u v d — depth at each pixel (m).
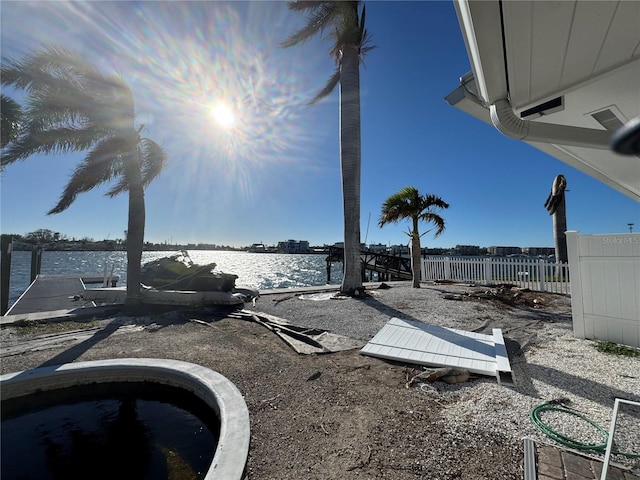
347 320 6.06
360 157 9.23
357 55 9.12
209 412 3.03
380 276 20.06
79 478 2.44
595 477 1.83
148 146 7.63
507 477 1.87
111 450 2.73
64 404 3.40
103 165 6.93
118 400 3.52
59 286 13.71
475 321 5.96
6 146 6.11
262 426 2.48
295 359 3.99
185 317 6.38
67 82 6.17
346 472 1.95
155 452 2.64
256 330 5.46
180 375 3.41
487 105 3.19
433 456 2.08
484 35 2.06
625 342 4.37
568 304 7.50
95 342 4.73
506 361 3.60
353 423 2.50
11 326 5.67
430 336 4.67
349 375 3.47
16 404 3.21
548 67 2.48
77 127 6.58
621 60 2.41
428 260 13.12
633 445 2.13
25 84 5.86
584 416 2.52
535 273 9.52
